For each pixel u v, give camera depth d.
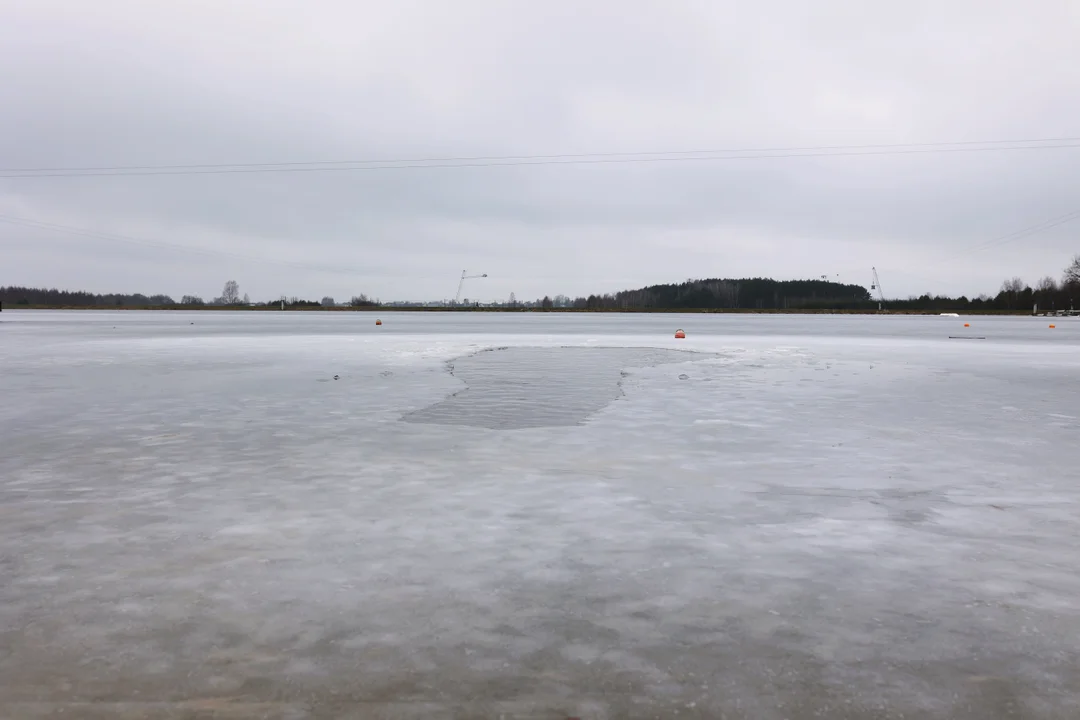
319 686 3.07
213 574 4.32
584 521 5.37
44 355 21.34
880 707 2.92
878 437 8.77
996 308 132.25
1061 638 3.51
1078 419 10.15
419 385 13.91
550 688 3.06
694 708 2.91
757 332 43.16
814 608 3.85
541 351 23.30
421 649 3.39
